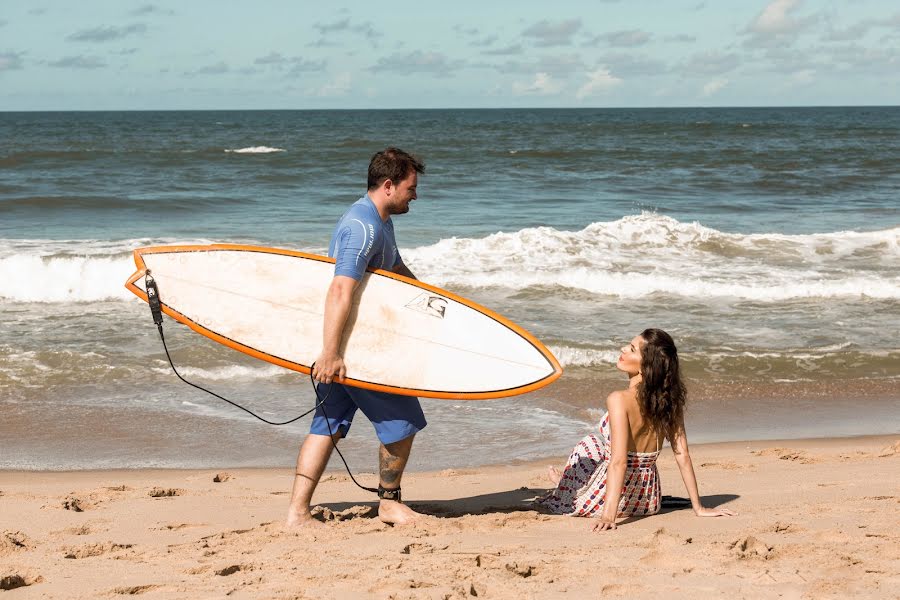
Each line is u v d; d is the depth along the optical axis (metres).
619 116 141.88
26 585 3.31
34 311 10.37
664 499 4.61
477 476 5.65
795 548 3.52
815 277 12.46
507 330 4.26
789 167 33.31
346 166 32.09
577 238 14.47
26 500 4.93
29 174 27.91
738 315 10.59
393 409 4.04
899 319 10.47
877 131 68.38
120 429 6.82
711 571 3.29
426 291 4.22
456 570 3.36
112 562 3.62
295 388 7.94
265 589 3.20
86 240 14.56
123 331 9.53
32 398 7.51
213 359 8.63
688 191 25.11
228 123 100.50
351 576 3.30
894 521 3.94
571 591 3.11
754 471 5.51
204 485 5.45
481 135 62.88
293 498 4.15
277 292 4.19
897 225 18.25
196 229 16.39
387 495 4.23
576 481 4.46
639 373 4.17
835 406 7.70
